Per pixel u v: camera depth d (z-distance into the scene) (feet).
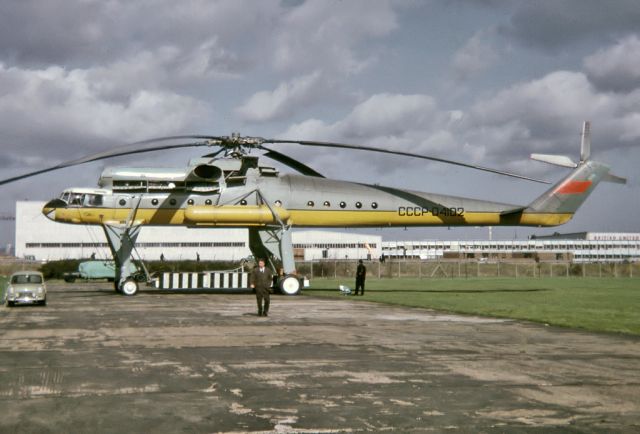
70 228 296.10
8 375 31.76
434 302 89.97
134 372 32.63
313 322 60.13
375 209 118.32
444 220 120.98
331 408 24.68
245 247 304.71
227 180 114.01
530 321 61.11
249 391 27.89
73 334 49.85
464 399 26.27
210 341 45.44
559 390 28.07
